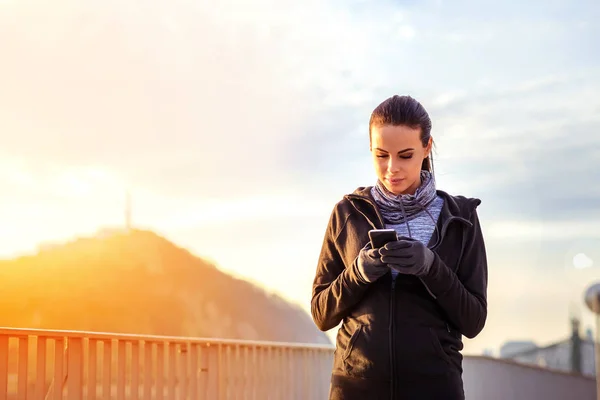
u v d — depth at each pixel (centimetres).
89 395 313
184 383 363
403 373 213
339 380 221
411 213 228
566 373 770
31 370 304
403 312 215
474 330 220
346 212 238
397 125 219
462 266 225
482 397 662
